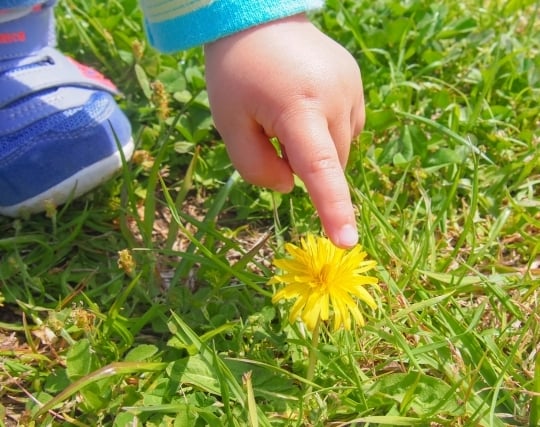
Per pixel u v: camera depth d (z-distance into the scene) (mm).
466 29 504
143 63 445
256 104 307
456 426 301
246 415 300
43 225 384
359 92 320
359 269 290
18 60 381
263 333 328
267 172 320
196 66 458
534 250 359
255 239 386
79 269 366
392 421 296
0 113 371
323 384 315
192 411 297
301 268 286
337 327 280
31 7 382
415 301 349
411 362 314
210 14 314
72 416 309
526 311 344
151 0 328
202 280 361
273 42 308
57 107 373
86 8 492
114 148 386
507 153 423
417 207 379
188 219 354
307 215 391
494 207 398
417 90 456
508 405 310
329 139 296
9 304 352
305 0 317
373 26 506
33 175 371
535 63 474
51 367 324
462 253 380
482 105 448
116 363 295
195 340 310
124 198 387
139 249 341
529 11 555
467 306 353
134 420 298
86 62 471
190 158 417
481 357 319
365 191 382
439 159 412
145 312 347
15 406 317
